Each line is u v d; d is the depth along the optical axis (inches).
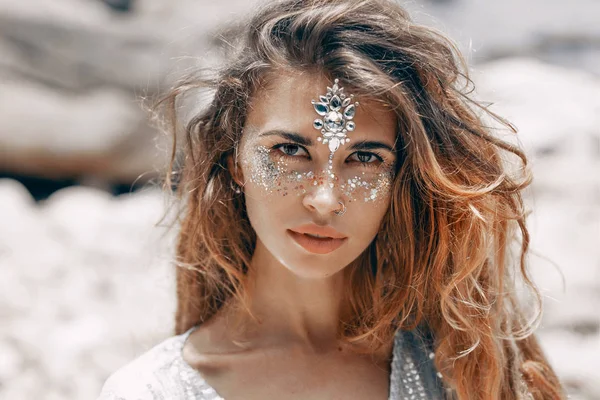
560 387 39.8
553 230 82.7
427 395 36.4
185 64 42.9
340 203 32.4
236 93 34.1
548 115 101.9
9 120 109.7
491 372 36.4
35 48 113.7
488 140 35.5
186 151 36.9
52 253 84.7
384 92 32.1
